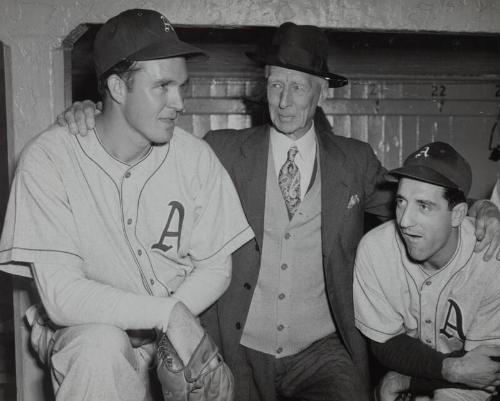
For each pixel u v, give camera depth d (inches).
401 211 82.4
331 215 92.4
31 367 104.5
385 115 175.5
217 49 157.2
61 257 73.6
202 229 82.5
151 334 79.7
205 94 171.3
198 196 82.3
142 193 79.0
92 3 102.6
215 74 168.9
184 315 71.4
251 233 86.3
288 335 94.5
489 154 178.1
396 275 88.7
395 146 176.6
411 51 162.1
